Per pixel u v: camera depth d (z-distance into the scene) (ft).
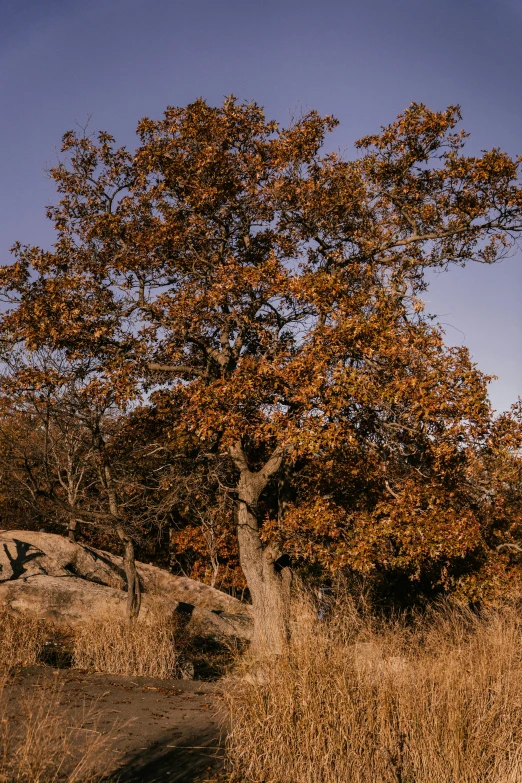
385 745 19.69
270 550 45.37
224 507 48.80
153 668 37.81
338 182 49.16
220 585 90.53
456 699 20.66
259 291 45.09
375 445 40.98
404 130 47.88
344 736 19.56
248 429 41.78
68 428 49.06
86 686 31.55
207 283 49.44
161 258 50.01
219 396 40.52
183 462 46.75
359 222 51.11
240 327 47.37
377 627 24.04
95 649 38.70
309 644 22.00
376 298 43.34
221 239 50.80
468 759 19.80
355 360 40.06
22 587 51.88
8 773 16.78
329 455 43.83
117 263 49.16
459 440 38.29
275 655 22.61
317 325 41.75
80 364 45.24
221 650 52.01
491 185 47.60
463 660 22.89
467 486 42.34
